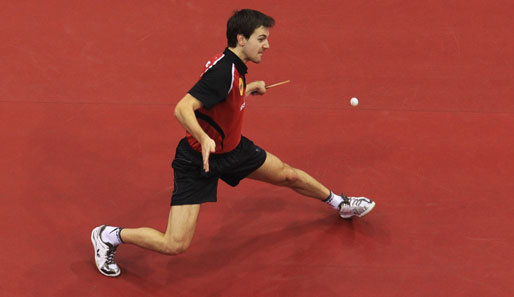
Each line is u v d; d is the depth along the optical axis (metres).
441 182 20.23
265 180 17.12
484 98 23.78
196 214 15.48
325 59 25.16
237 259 17.52
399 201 19.53
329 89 23.81
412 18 27.56
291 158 20.88
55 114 21.78
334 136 21.84
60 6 26.61
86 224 18.20
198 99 13.67
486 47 26.25
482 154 21.36
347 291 16.72
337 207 18.45
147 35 25.58
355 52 25.62
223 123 14.68
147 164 20.30
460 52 25.94
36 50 24.41
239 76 14.22
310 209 19.30
